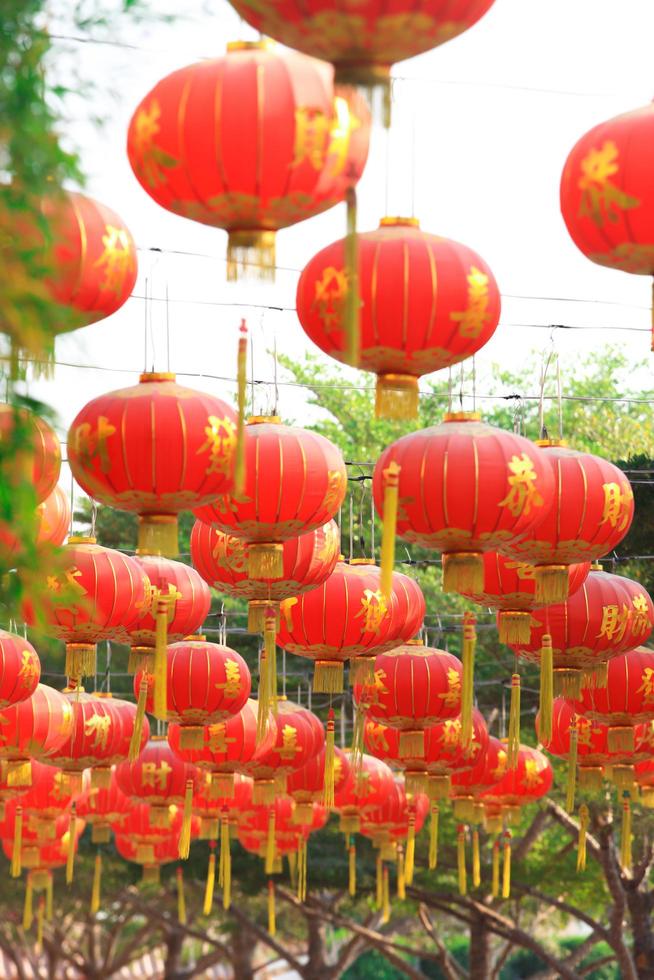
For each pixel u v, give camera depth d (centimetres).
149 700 1338
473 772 1534
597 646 1191
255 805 1600
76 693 1419
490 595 1129
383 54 653
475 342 879
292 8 628
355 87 658
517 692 1151
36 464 806
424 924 2417
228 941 3020
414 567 2116
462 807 1573
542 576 1072
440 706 1303
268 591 1112
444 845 2238
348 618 1157
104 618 1105
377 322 862
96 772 1475
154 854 1762
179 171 743
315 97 734
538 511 971
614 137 805
